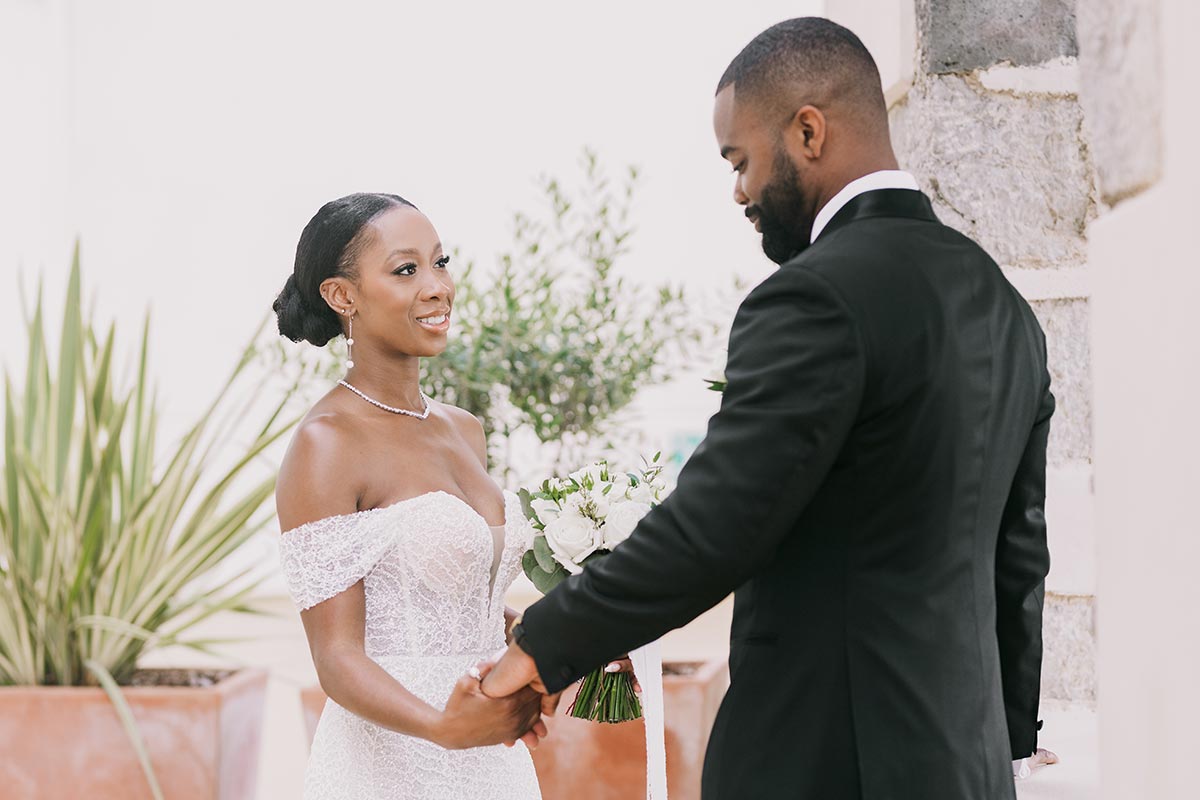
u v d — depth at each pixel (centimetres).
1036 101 239
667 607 139
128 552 359
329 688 196
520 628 149
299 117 753
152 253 741
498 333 391
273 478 369
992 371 147
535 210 757
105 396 375
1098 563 114
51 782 336
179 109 745
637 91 759
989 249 240
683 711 329
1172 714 96
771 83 151
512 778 219
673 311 465
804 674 143
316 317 220
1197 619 92
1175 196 94
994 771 144
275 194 750
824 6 322
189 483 370
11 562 353
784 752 143
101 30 740
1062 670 246
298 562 200
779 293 141
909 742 137
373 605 207
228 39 747
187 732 338
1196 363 91
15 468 356
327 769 210
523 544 224
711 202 754
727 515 135
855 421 139
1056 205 239
